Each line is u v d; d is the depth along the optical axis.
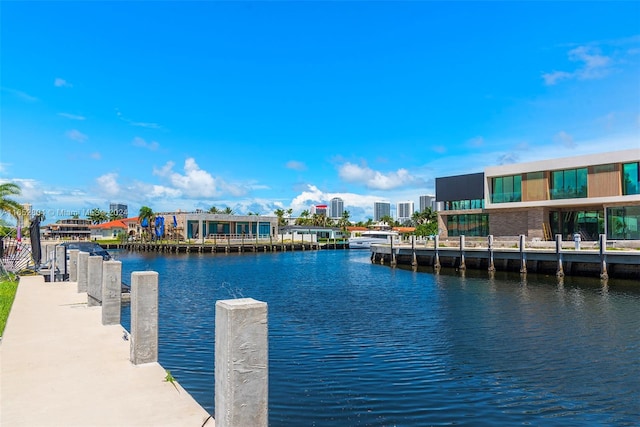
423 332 15.82
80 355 7.90
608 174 39.97
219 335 4.68
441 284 30.67
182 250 84.00
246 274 41.09
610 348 13.67
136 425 5.10
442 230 53.69
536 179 44.69
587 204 41.53
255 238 98.56
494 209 48.38
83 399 5.87
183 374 10.96
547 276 33.62
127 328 15.38
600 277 30.72
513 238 45.59
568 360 12.41
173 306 22.08
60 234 129.12
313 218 159.50
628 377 11.02
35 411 5.49
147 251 90.56
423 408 9.09
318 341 14.48
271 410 8.94
